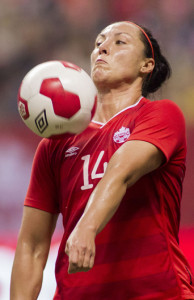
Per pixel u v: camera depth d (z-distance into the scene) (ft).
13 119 95.96
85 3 132.46
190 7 125.49
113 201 28.40
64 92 31.86
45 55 130.31
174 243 33.40
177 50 120.16
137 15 127.44
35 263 36.27
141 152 30.09
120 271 32.19
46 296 63.36
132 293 31.78
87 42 129.90
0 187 86.22
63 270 34.35
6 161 88.07
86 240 27.20
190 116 100.48
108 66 36.27
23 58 130.00
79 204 33.88
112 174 29.07
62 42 131.03
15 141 89.71
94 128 35.60
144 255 32.14
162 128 31.78
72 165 34.88
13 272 36.06
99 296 32.42
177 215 34.73
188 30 123.13
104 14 130.62
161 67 40.32
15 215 84.53
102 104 36.63
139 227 32.53
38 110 31.99
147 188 32.91
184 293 31.68
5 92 125.39
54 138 33.24
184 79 116.16
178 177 34.42
